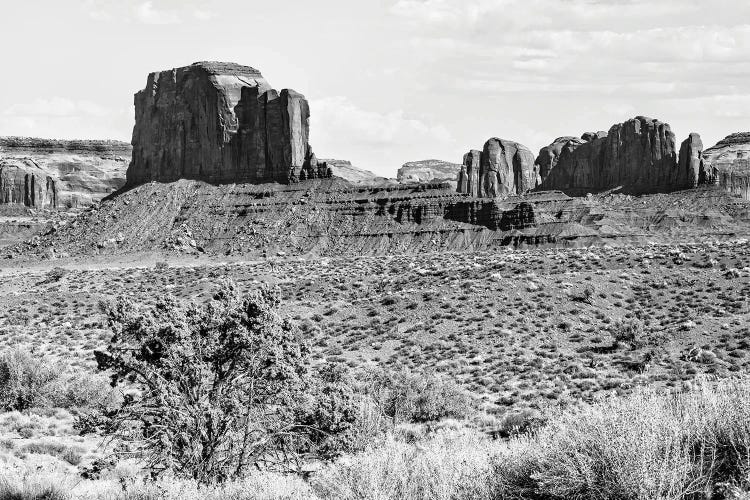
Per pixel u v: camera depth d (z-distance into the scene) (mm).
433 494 16141
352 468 17656
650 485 13391
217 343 25828
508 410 49406
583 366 62688
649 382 55156
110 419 25609
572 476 13930
